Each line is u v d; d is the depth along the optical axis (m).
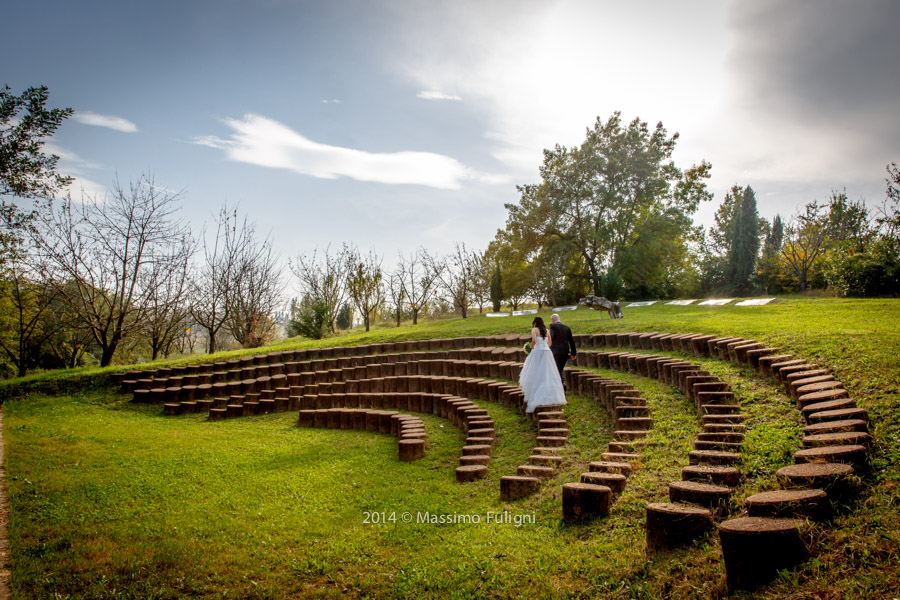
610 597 3.90
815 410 5.69
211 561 5.28
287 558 5.30
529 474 6.78
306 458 9.15
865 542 3.53
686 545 4.22
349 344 18.98
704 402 7.41
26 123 13.91
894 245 18.80
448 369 14.07
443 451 8.90
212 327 26.72
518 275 34.16
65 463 9.15
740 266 35.78
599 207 33.19
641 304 25.19
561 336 10.63
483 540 5.25
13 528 6.25
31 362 30.23
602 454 6.63
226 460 9.17
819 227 30.92
